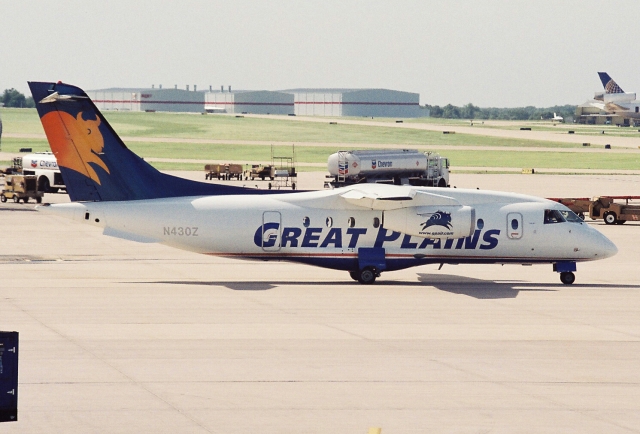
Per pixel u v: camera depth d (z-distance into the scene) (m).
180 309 63.72
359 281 77.12
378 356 50.34
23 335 54.06
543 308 66.81
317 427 37.78
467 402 41.78
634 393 43.69
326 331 56.78
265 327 57.75
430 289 75.12
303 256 76.12
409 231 76.00
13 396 32.25
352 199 74.19
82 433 36.47
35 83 72.56
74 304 64.88
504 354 51.44
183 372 46.16
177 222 74.38
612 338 56.16
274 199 76.31
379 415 39.56
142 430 36.97
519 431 37.78
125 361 48.22
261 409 40.12
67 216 73.62
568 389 44.28
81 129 73.62
